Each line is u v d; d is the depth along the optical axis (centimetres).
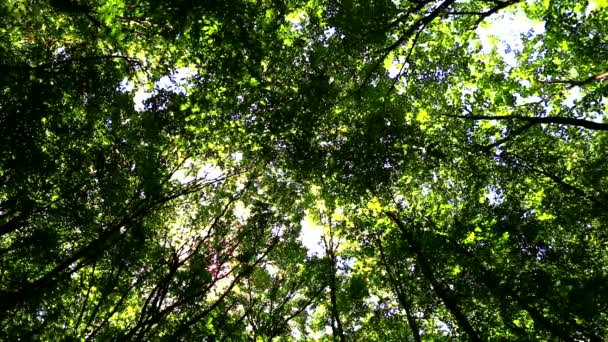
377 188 1274
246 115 1162
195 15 834
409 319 1366
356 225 1686
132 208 1247
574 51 1300
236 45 946
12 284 1021
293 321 1773
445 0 1020
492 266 1271
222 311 1438
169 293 1259
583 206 1505
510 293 1150
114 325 1368
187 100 1098
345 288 1619
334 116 1258
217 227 1431
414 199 1590
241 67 984
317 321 1811
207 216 1488
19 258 1089
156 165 1231
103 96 1123
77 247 1233
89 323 1102
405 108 1402
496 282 1182
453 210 1591
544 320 1134
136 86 1261
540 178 1551
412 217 1549
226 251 1427
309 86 1098
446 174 1580
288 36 1090
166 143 1282
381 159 1140
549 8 1194
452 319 1449
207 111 1097
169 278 1191
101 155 1180
